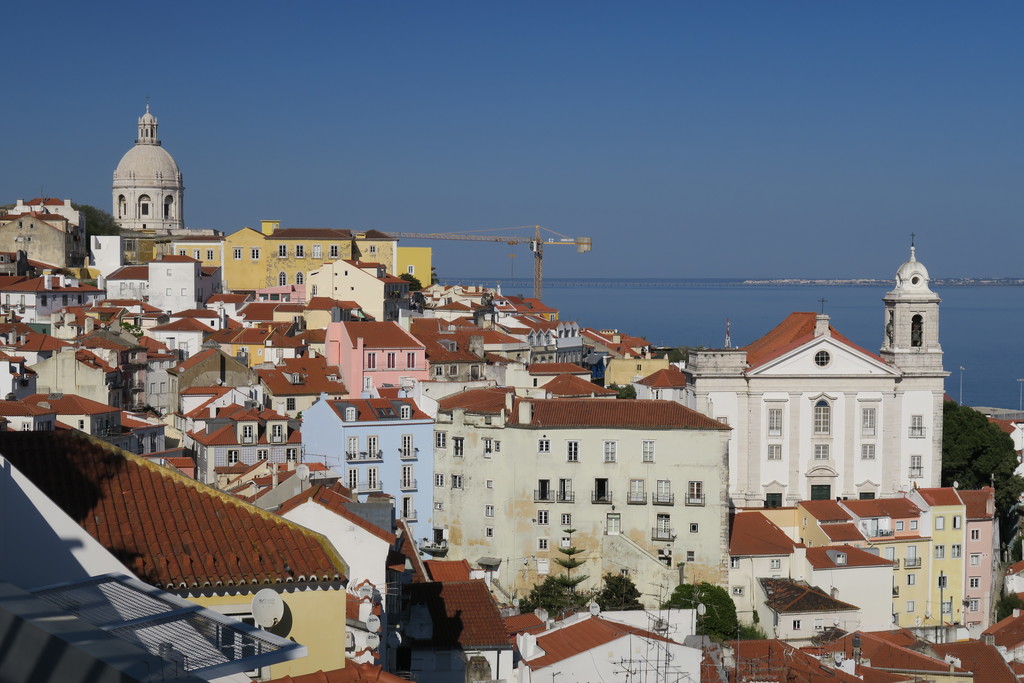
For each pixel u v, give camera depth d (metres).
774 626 136.62
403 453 151.00
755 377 170.75
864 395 172.62
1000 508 183.88
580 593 140.62
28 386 173.00
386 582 50.41
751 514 154.62
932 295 174.50
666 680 80.88
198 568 33.53
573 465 145.00
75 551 31.42
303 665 34.34
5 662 18.70
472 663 70.12
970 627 150.38
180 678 19.72
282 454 164.25
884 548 151.88
